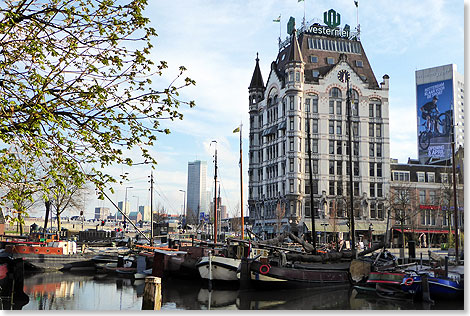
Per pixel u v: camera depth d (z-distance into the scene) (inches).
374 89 3380.9
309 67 3395.7
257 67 3809.1
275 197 3319.4
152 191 2445.9
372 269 1252.5
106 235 2888.8
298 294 1083.9
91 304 878.4
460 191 2883.9
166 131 494.9
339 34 3595.0
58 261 1533.0
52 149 453.7
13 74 458.9
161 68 491.5
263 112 3629.4
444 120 4800.7
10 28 439.2
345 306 919.7
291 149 3181.6
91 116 471.2
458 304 938.1
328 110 3287.4
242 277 1117.1
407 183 3250.5
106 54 473.7
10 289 873.5
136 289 1112.2
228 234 3503.9
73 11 445.1
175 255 1413.6
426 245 2920.8
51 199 2123.5
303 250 1584.6
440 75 4896.7
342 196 3051.2
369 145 3329.2
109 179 481.7
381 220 3223.4
